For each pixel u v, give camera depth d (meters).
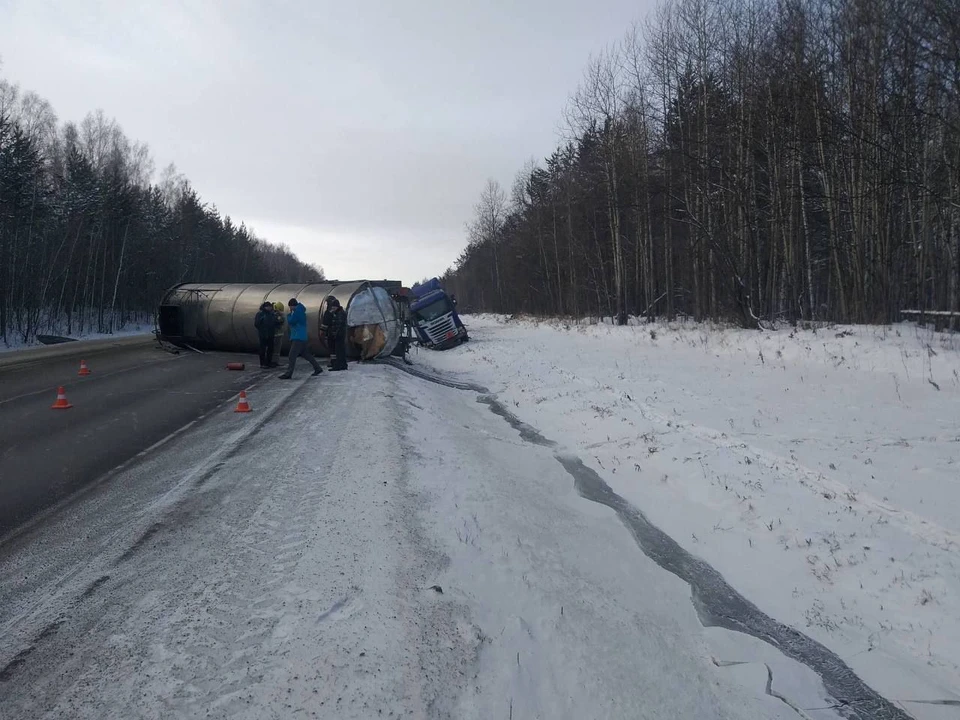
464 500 6.78
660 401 12.86
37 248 46.06
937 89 18.70
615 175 33.53
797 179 23.64
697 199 29.53
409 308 29.52
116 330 56.41
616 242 33.94
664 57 29.64
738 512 7.61
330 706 3.35
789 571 6.30
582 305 47.84
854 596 5.75
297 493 6.63
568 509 7.80
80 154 55.72
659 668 4.48
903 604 5.50
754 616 5.70
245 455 8.31
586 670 4.19
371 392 13.08
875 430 9.96
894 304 22.25
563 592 5.19
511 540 5.96
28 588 4.68
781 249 26.66
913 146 21.31
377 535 5.46
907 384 12.82
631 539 7.16
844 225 23.89
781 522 7.16
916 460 8.42
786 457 8.86
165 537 5.55
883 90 20.23
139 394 13.76
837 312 24.14
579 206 44.84
